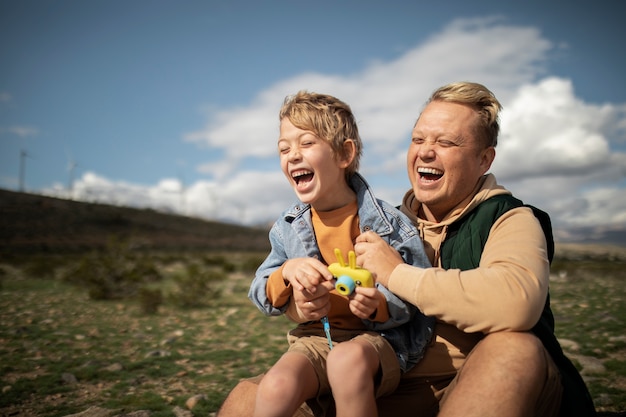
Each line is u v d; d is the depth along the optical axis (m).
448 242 2.06
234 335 7.14
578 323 7.14
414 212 2.31
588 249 62.78
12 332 7.20
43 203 74.19
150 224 77.62
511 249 1.74
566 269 20.53
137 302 11.24
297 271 1.97
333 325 2.15
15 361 5.40
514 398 1.48
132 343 6.52
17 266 25.31
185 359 5.54
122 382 4.55
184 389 4.33
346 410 1.69
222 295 12.55
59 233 61.53
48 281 16.58
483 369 1.55
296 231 2.30
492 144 2.11
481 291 1.62
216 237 79.81
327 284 1.95
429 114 2.08
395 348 1.98
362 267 1.95
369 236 1.99
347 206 2.27
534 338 1.62
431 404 2.02
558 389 1.65
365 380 1.71
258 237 86.56
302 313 2.02
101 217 73.50
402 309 1.92
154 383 4.55
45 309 10.00
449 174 2.02
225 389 4.30
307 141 2.18
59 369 5.02
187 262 31.61
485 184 2.12
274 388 1.69
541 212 1.96
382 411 2.05
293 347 1.99
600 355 5.07
